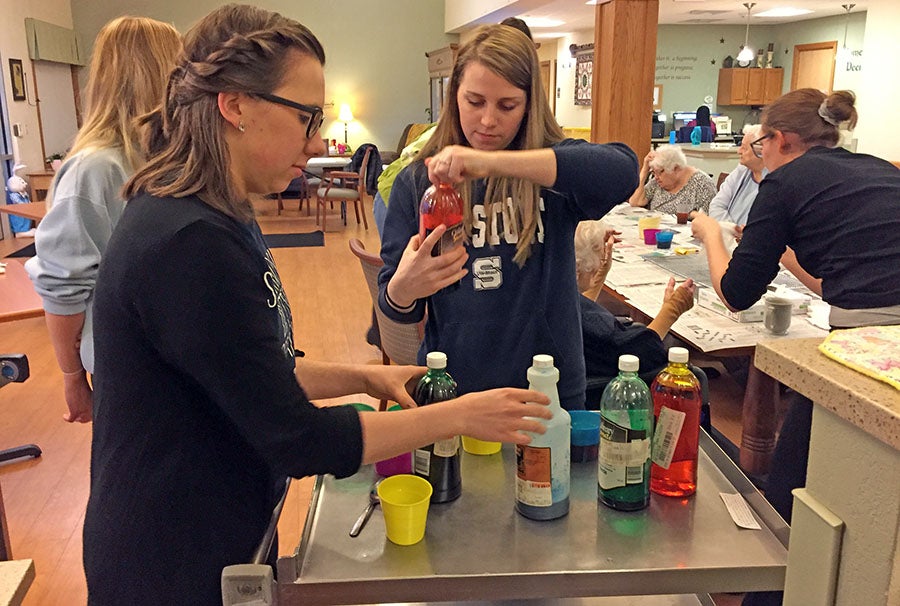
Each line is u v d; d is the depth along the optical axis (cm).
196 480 99
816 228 170
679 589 95
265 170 97
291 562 92
